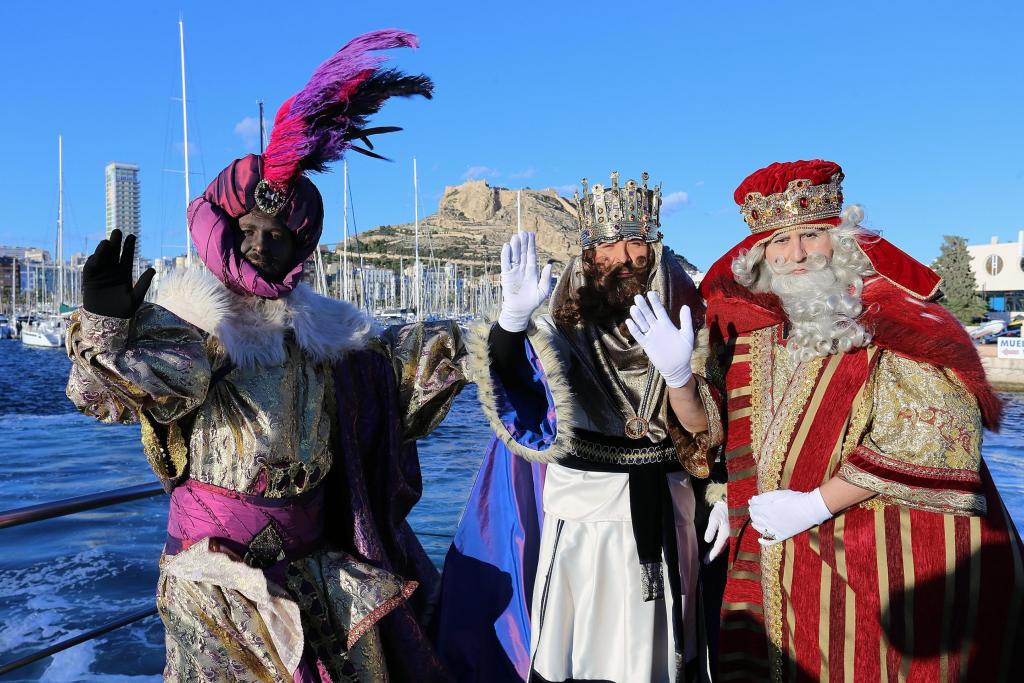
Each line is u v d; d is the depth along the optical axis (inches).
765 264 81.8
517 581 100.5
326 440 81.7
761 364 80.8
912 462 68.6
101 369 66.1
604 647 89.7
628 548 89.2
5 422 762.8
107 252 65.1
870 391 72.4
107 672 162.7
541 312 93.2
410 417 91.4
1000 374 1065.5
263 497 77.2
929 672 70.7
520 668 98.3
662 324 81.0
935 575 70.5
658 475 90.7
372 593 80.4
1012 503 349.1
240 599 73.7
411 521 286.0
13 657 175.8
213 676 75.0
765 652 79.7
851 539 72.9
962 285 1692.9
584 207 92.6
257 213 77.6
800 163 79.2
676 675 87.7
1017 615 71.2
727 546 92.6
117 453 564.4
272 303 79.7
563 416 84.4
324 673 79.2
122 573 246.4
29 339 2251.5
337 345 82.3
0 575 242.8
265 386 77.0
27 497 421.7
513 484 102.3
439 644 99.2
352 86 76.2
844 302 73.1
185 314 74.8
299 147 74.9
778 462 76.8
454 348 90.0
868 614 72.1
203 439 76.2
